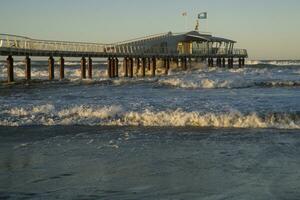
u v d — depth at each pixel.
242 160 11.83
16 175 10.70
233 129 16.12
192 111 18.34
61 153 12.83
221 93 29.86
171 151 12.95
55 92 32.31
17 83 40.88
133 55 56.19
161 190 9.57
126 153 12.75
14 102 23.84
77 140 14.59
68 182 10.15
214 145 13.64
